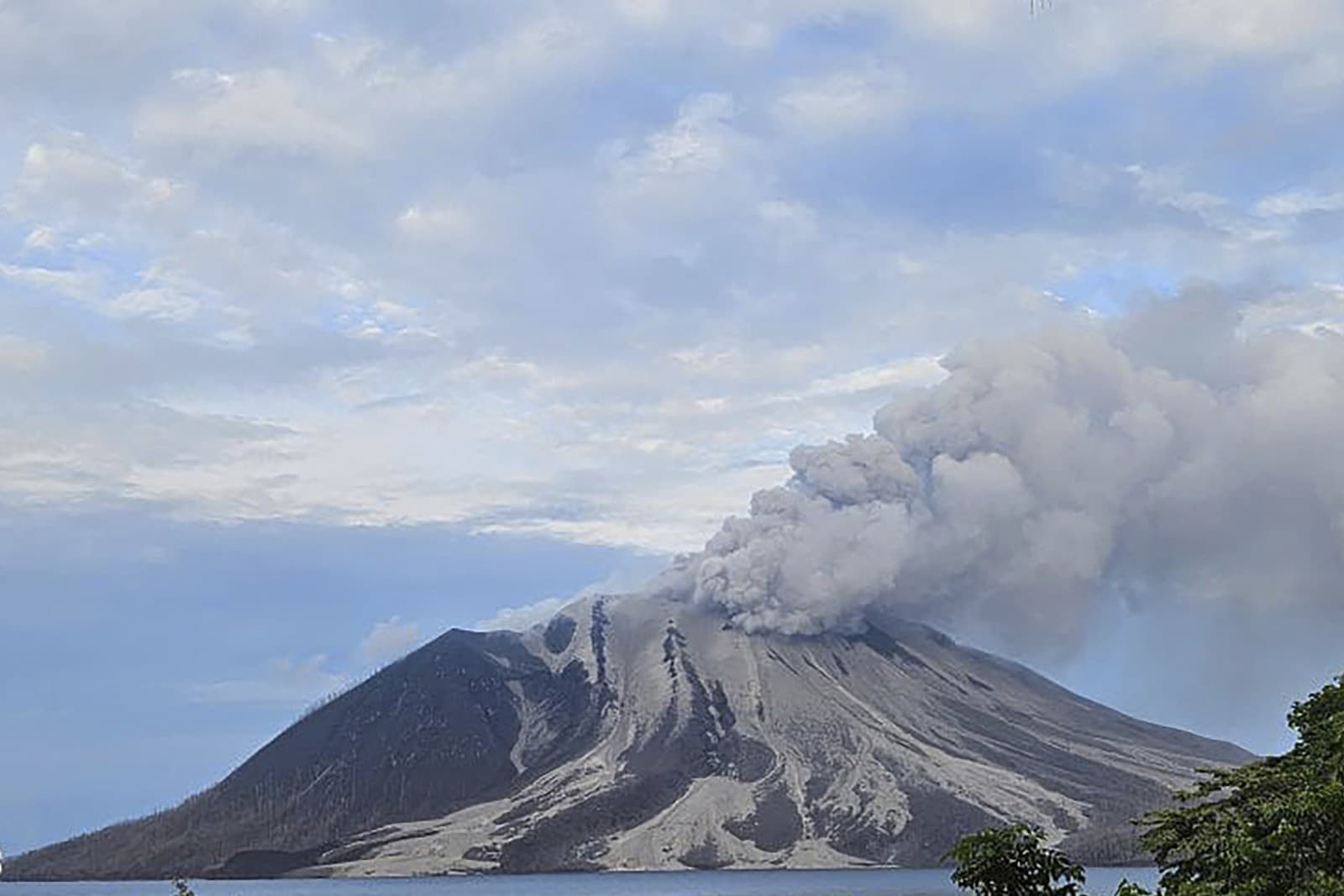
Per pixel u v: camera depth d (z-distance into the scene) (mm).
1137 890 43031
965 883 36281
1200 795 55812
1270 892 41500
